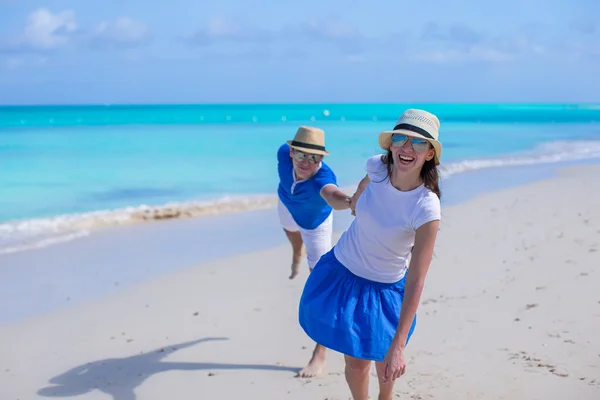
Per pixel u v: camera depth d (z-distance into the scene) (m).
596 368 4.34
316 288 3.52
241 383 4.39
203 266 7.43
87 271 7.23
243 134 32.84
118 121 52.06
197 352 4.93
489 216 9.96
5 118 57.53
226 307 5.96
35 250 8.23
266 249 8.29
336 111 108.00
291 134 33.00
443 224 9.31
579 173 16.38
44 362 4.73
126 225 9.91
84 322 5.58
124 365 4.69
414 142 3.06
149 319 5.65
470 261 7.17
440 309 5.63
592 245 7.70
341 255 3.52
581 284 6.16
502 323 5.25
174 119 58.50
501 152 23.38
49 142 26.09
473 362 4.53
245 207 11.51
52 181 14.73
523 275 6.57
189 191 13.31
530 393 4.03
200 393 4.24
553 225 9.06
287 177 4.70
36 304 6.06
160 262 7.62
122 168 17.27
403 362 3.09
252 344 5.09
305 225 4.83
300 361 4.79
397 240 3.29
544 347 4.73
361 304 3.37
